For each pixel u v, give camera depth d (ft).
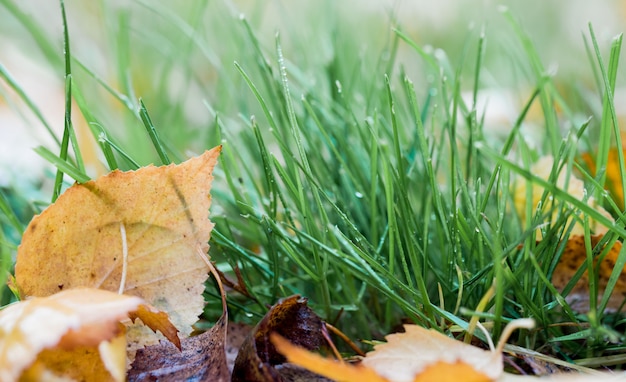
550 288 0.82
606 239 0.84
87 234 0.84
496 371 0.76
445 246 0.94
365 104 1.11
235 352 0.88
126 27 1.29
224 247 0.91
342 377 0.75
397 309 0.93
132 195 0.84
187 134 1.33
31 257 0.83
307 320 0.83
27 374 0.76
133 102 1.04
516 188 0.99
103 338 0.76
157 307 0.84
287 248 0.89
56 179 0.88
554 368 0.83
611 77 0.88
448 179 0.98
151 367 0.82
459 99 1.03
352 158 0.99
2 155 1.21
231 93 1.21
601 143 0.89
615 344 0.86
